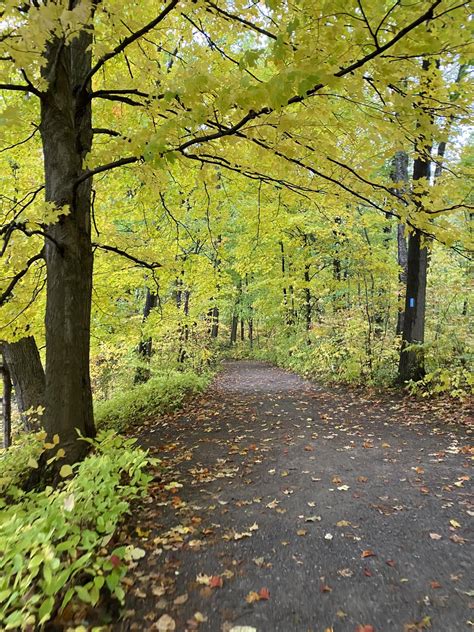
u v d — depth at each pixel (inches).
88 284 175.9
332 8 87.0
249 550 112.1
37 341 342.0
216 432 248.2
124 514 135.0
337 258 478.9
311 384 449.1
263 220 310.0
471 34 92.7
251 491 154.5
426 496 142.2
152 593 93.3
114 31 126.6
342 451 198.7
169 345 525.3
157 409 319.9
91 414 170.9
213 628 82.0
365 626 81.3
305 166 153.1
